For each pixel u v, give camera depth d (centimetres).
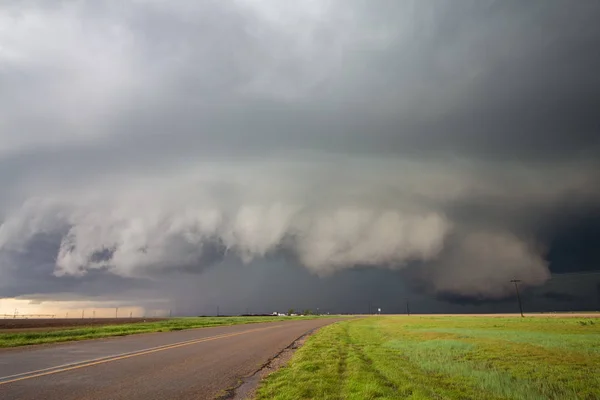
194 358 1548
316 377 1171
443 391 1102
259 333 3184
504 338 3048
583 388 1273
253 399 898
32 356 1477
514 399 1059
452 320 7788
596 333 3656
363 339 2923
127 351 1688
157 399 862
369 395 957
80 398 842
